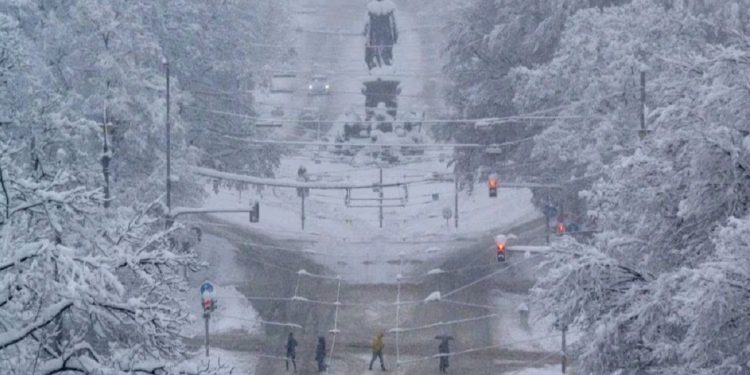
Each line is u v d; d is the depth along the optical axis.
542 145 103.94
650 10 100.31
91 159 68.12
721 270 37.06
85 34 98.62
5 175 28.78
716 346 38.50
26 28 98.75
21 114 48.34
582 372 46.16
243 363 81.25
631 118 94.38
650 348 44.25
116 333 30.22
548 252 47.38
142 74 101.38
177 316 30.39
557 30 121.31
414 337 89.62
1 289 26.91
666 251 45.78
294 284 105.12
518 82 114.38
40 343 27.80
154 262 29.98
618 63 95.81
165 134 99.38
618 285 45.59
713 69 44.53
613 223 48.94
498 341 88.31
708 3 103.50
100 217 30.77
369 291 103.50
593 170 91.62
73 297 26.84
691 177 44.09
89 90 97.38
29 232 29.58
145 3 113.31
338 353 84.88
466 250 118.88
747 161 42.81
